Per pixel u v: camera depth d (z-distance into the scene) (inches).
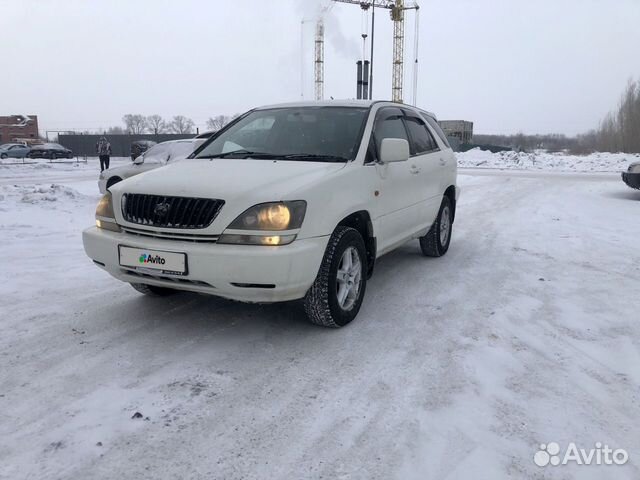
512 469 93.5
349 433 104.4
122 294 192.2
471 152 1609.3
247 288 133.7
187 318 167.0
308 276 139.6
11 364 133.6
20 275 216.7
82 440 101.4
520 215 406.0
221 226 134.0
